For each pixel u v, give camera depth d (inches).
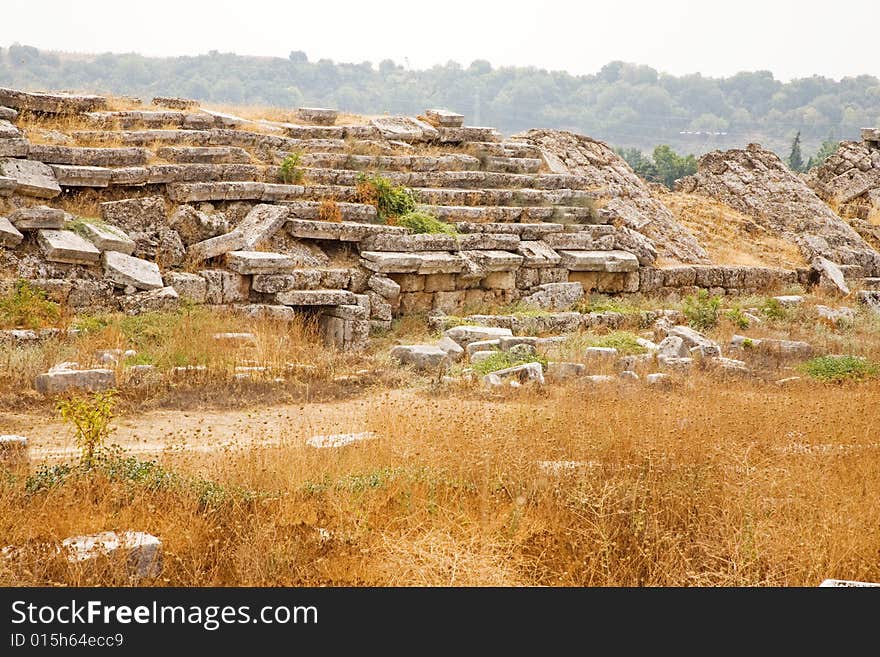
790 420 623.5
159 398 655.1
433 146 1259.8
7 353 685.9
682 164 3004.4
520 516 438.0
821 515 446.6
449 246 1037.2
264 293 912.9
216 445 550.0
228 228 946.7
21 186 852.0
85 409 482.0
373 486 460.8
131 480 439.5
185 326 781.3
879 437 602.5
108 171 915.4
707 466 499.5
